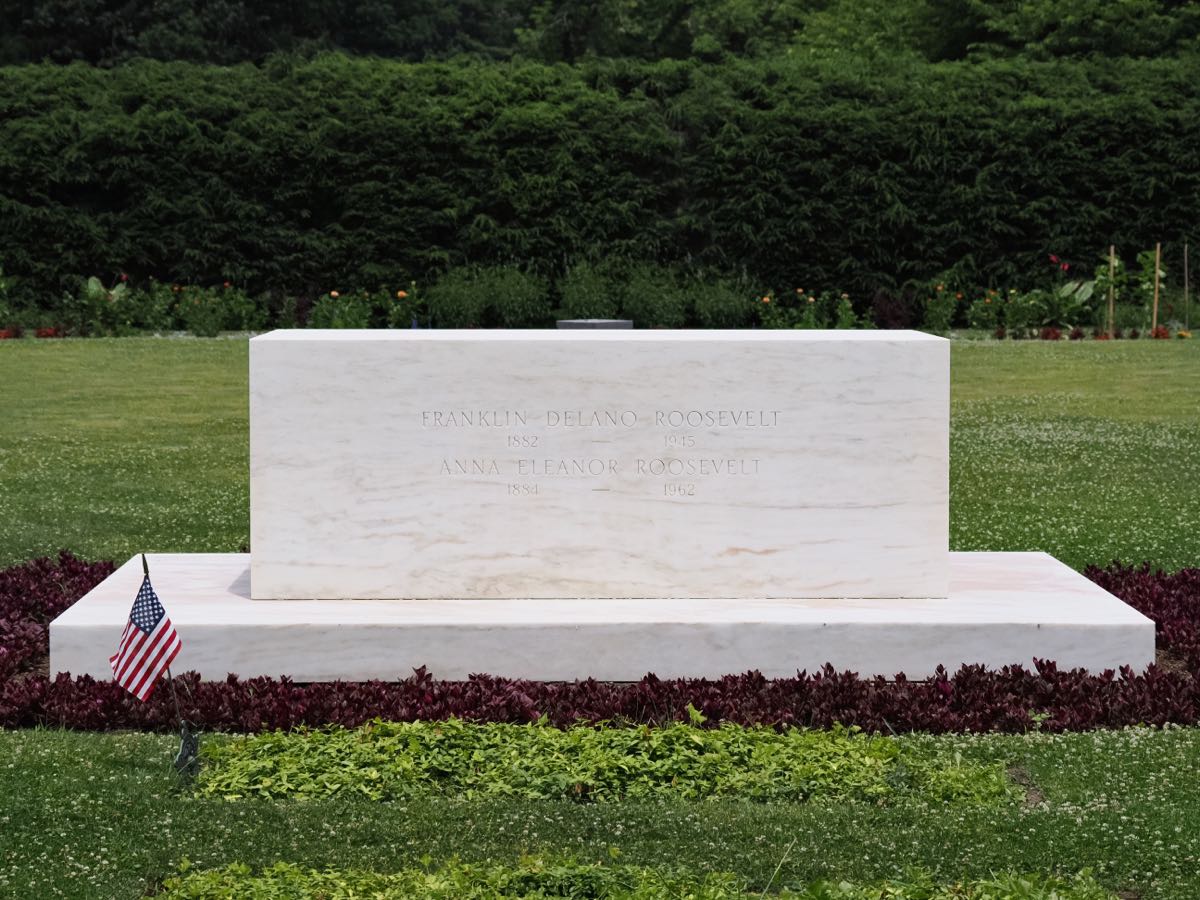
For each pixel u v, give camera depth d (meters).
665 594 7.80
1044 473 11.39
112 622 7.40
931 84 21.77
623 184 20.59
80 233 19.91
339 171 20.55
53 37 29.55
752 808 6.23
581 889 5.64
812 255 20.69
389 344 7.70
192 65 22.00
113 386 14.61
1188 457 11.75
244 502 10.70
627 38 30.03
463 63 22.62
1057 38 28.06
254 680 7.27
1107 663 7.47
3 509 10.34
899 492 7.79
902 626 7.43
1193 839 5.96
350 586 7.77
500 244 20.31
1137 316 19.47
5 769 6.44
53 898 5.64
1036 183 20.78
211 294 19.66
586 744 6.62
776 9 32.56
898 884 5.68
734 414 7.76
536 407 7.74
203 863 5.86
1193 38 27.66
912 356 7.75
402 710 6.98
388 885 5.68
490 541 7.77
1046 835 6.01
